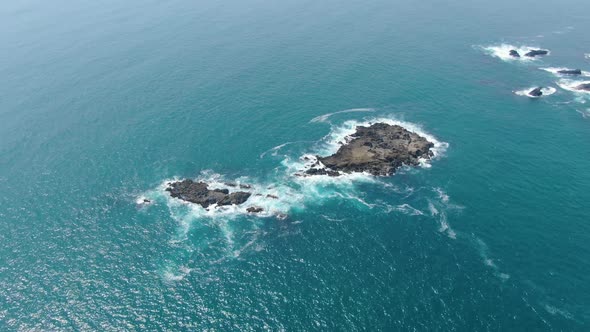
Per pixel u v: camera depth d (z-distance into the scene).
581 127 141.00
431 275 92.69
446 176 121.38
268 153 134.38
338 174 123.62
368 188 118.44
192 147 138.62
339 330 82.62
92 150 139.12
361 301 87.88
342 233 104.50
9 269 99.19
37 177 128.25
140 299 90.81
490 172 122.06
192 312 87.62
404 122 147.38
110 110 161.88
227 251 101.12
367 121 148.50
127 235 107.25
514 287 89.06
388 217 108.50
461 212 109.00
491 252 97.50
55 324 86.44
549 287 88.81
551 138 135.75
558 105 154.88
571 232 101.38
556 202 110.31
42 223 112.19
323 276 93.75
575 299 86.12
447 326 82.31
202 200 115.69
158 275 96.00
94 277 96.38
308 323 84.25
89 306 89.81
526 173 120.81
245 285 92.69
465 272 92.88
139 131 147.62
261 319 85.56
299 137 141.38
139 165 131.62
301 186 120.19
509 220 105.69
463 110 153.12
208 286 92.81
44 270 98.69
